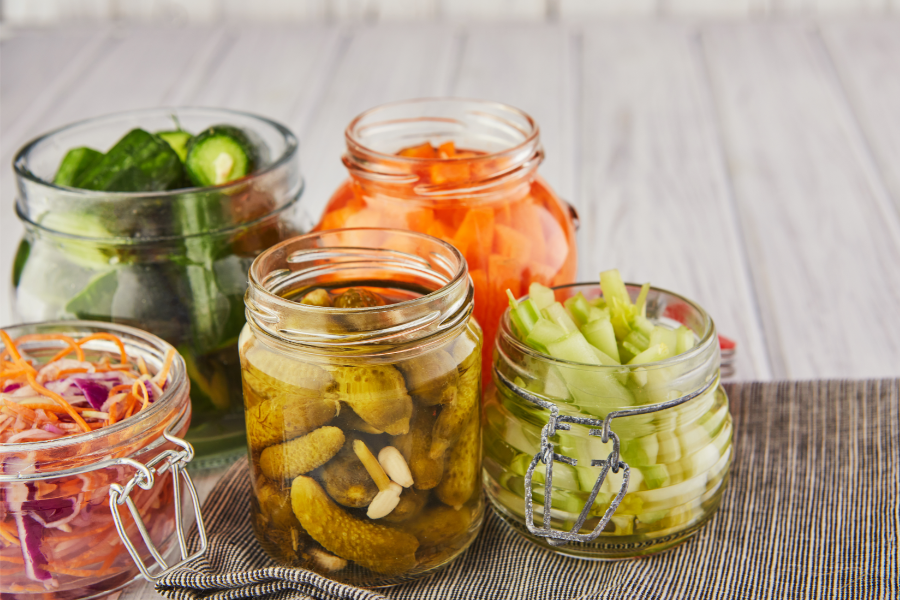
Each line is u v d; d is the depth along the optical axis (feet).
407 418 2.22
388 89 4.36
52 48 4.83
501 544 2.37
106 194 2.40
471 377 2.27
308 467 2.23
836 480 2.44
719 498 2.36
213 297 2.45
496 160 2.44
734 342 2.72
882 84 4.33
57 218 2.43
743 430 2.53
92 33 5.07
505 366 2.33
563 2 5.33
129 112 2.65
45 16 5.38
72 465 2.23
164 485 2.33
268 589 2.24
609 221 3.32
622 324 2.35
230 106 4.16
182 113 2.67
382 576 2.28
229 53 4.78
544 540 2.34
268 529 2.30
